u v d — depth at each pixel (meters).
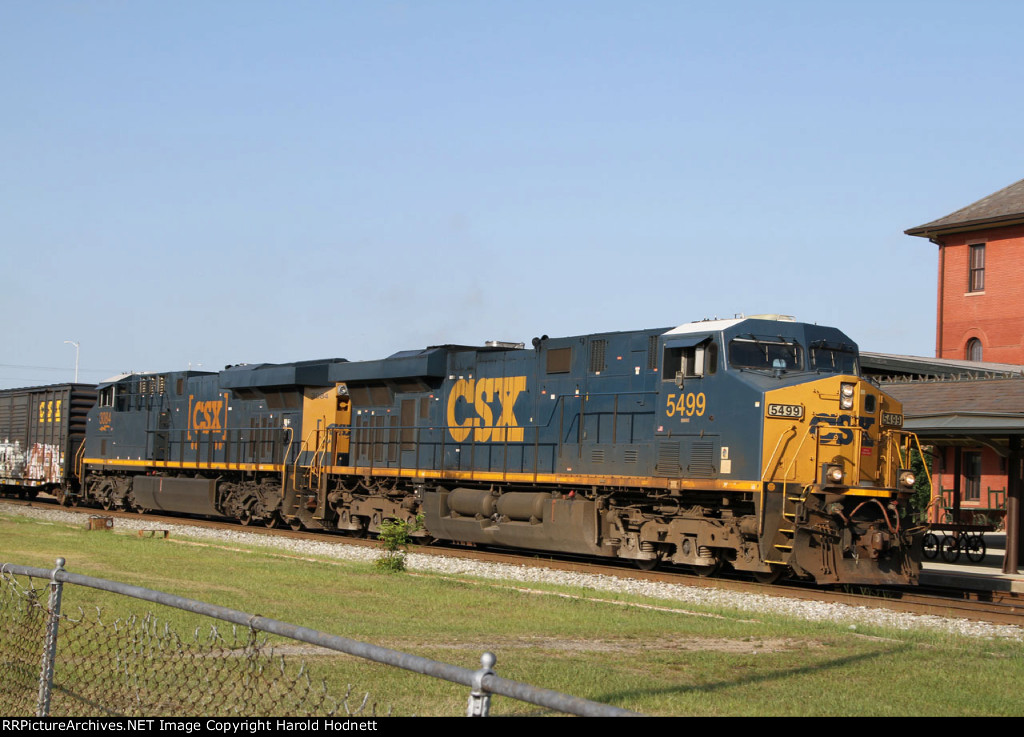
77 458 41.22
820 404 19.19
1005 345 44.41
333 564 21.11
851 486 19.05
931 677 11.09
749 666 11.49
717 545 19.83
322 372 30.39
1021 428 21.02
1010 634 14.53
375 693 9.45
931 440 26.05
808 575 18.88
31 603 9.83
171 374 37.00
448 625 13.83
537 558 23.12
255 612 14.10
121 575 17.73
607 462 21.94
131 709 8.42
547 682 10.27
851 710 9.48
